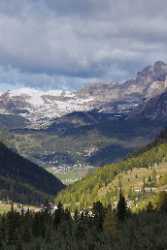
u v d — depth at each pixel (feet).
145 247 583.99
